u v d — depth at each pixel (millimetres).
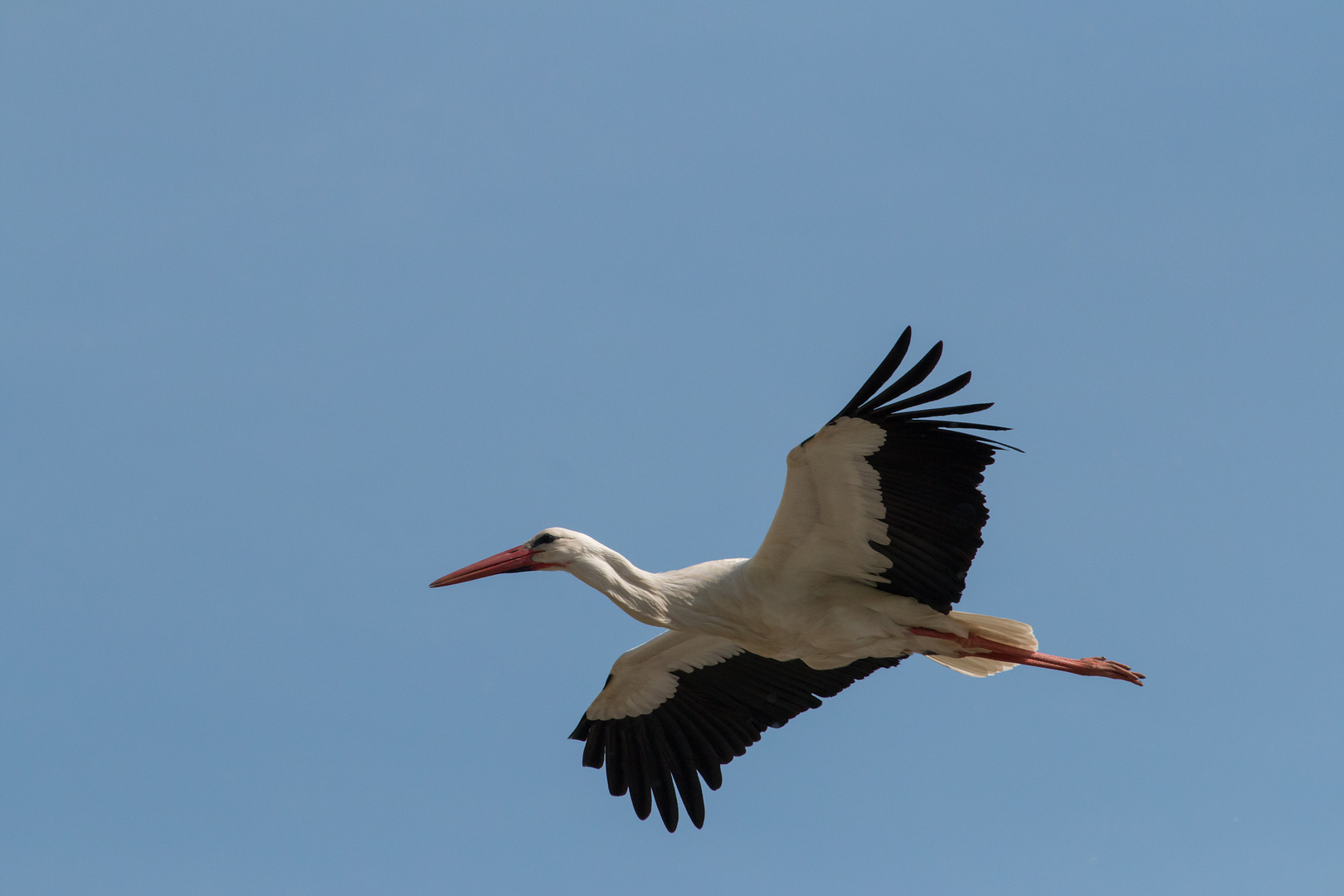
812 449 12289
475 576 14242
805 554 13070
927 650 13531
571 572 14141
